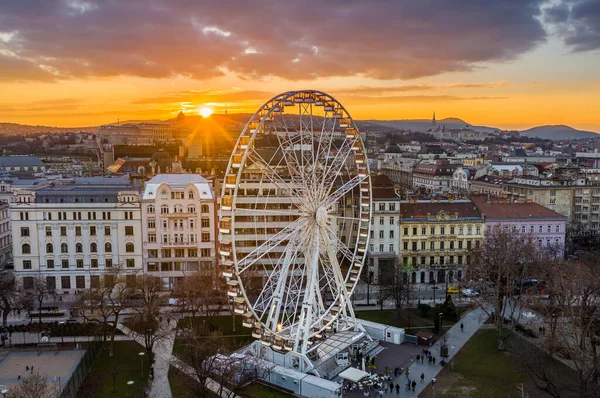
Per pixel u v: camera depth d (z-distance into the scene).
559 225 199.25
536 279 165.38
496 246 164.25
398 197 189.12
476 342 137.12
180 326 146.38
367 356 129.00
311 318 126.19
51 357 130.50
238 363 112.06
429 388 112.69
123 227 177.12
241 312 116.06
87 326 144.25
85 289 174.12
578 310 129.62
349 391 112.12
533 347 130.75
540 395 108.56
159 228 178.25
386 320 152.62
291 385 112.75
